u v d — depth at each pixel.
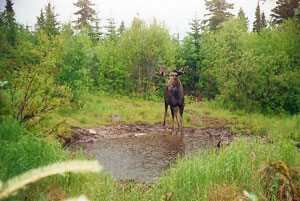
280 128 8.66
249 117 11.80
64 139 7.73
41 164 3.85
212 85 19.34
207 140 8.28
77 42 12.88
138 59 18.05
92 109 11.65
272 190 3.66
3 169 3.38
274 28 15.98
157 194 3.88
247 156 4.70
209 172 4.16
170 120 11.29
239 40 17.83
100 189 3.89
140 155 6.49
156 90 18.66
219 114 12.57
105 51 18.86
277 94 13.31
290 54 14.47
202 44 21.27
